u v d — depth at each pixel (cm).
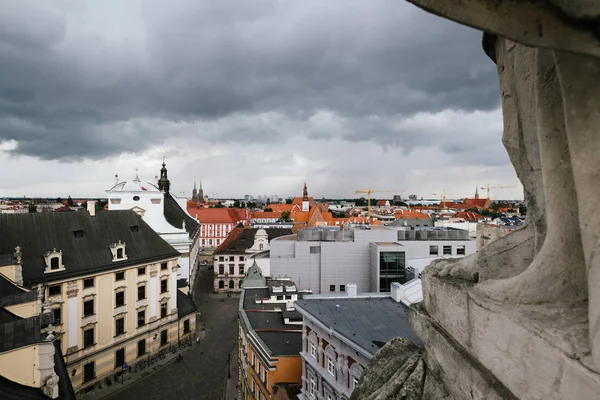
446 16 268
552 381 341
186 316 5997
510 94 522
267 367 3131
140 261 5244
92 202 5450
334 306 2789
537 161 471
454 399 488
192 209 15975
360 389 703
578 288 392
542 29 259
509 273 519
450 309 523
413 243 5781
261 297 4456
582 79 326
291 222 15412
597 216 326
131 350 5112
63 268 4528
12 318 2466
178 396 4434
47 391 2056
